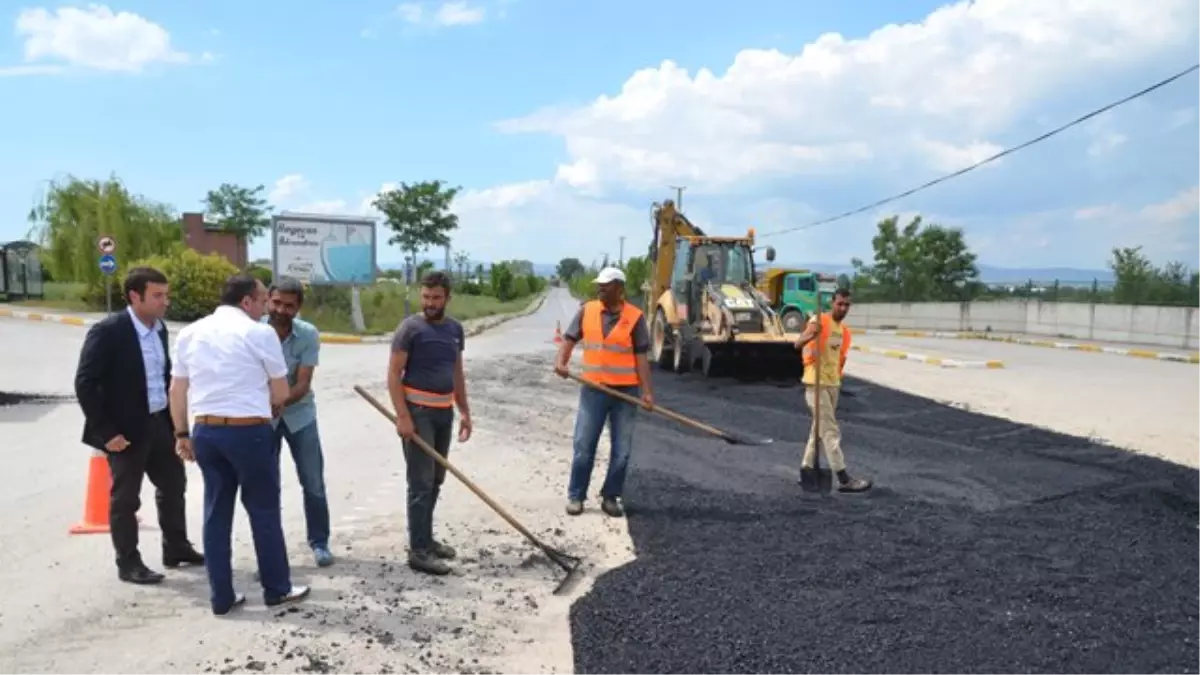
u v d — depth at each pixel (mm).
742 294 14711
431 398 4750
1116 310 26094
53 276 27266
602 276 6000
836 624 4078
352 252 22844
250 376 4062
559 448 8375
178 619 4004
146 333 4527
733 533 5578
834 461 6648
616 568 4887
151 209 28172
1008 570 4871
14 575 4531
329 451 7922
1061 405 11258
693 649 3797
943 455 8047
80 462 7191
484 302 49188
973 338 27797
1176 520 5992
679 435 8922
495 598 4422
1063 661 3713
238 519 5641
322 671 3512
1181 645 3898
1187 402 11602
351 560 4910
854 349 21125
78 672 3457
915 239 41250
